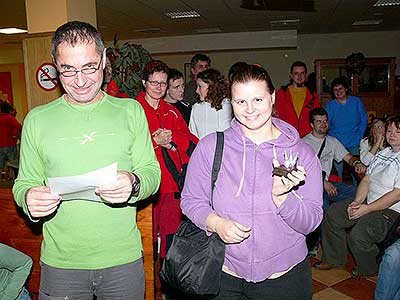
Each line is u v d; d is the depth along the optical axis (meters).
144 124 1.70
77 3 4.37
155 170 1.70
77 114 1.57
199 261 1.58
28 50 4.32
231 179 1.60
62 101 1.60
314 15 8.28
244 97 1.49
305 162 1.59
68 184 1.40
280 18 8.58
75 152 1.54
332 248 3.54
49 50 4.26
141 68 3.87
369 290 3.19
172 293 2.88
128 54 3.81
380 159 3.37
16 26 8.57
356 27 10.07
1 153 7.55
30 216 1.53
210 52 11.35
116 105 1.64
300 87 5.14
